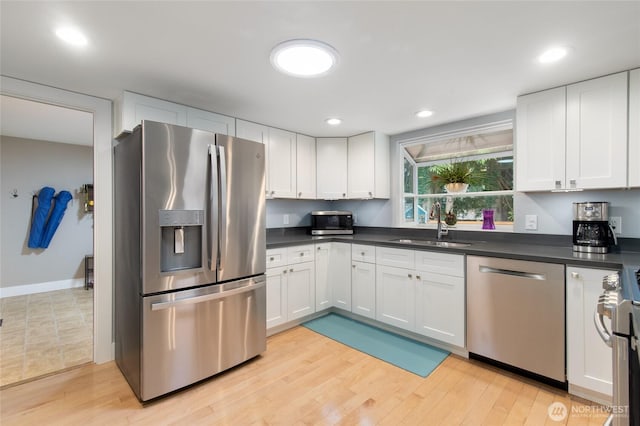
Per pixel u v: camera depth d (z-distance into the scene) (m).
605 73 1.92
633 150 1.85
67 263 4.52
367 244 2.98
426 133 3.23
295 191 3.38
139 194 1.83
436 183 3.36
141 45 1.62
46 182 4.36
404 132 3.41
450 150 3.25
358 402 1.83
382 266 2.86
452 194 3.12
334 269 3.30
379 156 3.41
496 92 2.26
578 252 2.05
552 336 1.90
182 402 1.85
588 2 1.29
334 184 3.59
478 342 2.24
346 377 2.11
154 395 1.83
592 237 2.05
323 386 2.00
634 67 1.84
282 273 2.85
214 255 2.06
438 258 2.46
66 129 3.74
